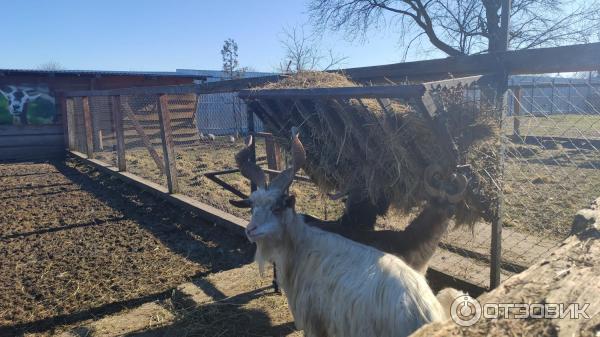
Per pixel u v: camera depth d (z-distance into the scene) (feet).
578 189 26.96
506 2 11.38
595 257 6.32
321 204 27.09
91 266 19.48
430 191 10.94
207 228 24.25
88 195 32.96
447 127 10.21
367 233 12.04
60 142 55.11
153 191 31.60
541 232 19.77
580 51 9.71
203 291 16.02
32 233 24.12
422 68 12.80
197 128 56.75
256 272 17.42
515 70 10.81
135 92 32.04
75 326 14.53
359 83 14.99
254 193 11.25
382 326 7.91
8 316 15.17
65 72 53.11
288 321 13.98
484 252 16.71
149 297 16.48
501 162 11.19
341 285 8.85
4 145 52.06
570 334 4.78
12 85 52.01
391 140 11.02
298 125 13.75
